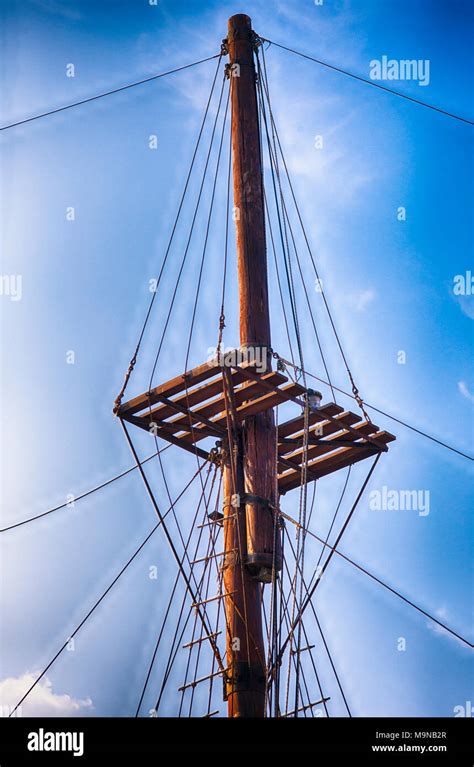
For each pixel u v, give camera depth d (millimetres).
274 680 26500
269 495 28297
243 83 33219
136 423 28859
